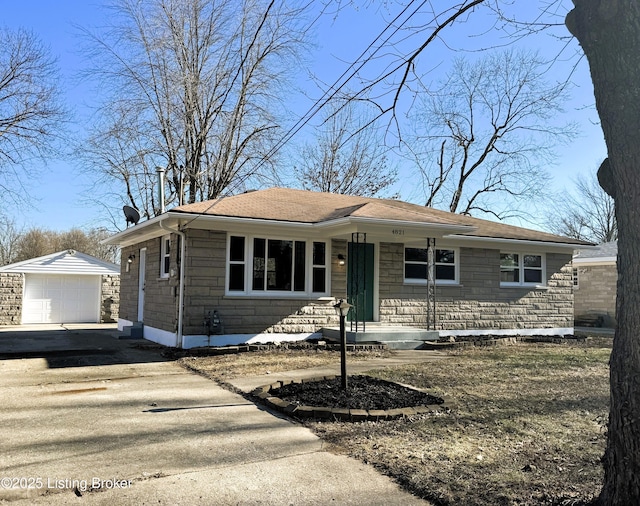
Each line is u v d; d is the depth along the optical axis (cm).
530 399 656
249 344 1137
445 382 763
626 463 296
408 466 411
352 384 701
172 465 414
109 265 2248
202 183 2308
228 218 1094
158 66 2158
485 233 1474
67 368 903
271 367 907
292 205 1328
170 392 699
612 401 312
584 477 388
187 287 1092
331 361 977
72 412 585
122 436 491
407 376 809
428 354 1121
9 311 2052
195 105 2223
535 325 1550
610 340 1488
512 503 342
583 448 460
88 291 2228
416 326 1373
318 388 671
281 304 1195
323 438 486
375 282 1339
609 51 312
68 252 2167
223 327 1123
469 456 436
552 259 1608
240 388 723
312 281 1239
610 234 3884
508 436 494
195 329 1093
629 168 305
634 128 303
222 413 582
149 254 1379
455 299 1434
